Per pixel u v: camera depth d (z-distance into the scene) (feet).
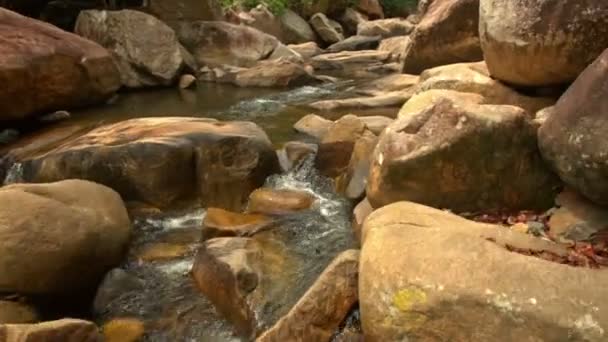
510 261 10.60
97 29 38.60
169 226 19.25
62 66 29.60
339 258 13.14
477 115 14.94
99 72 32.32
